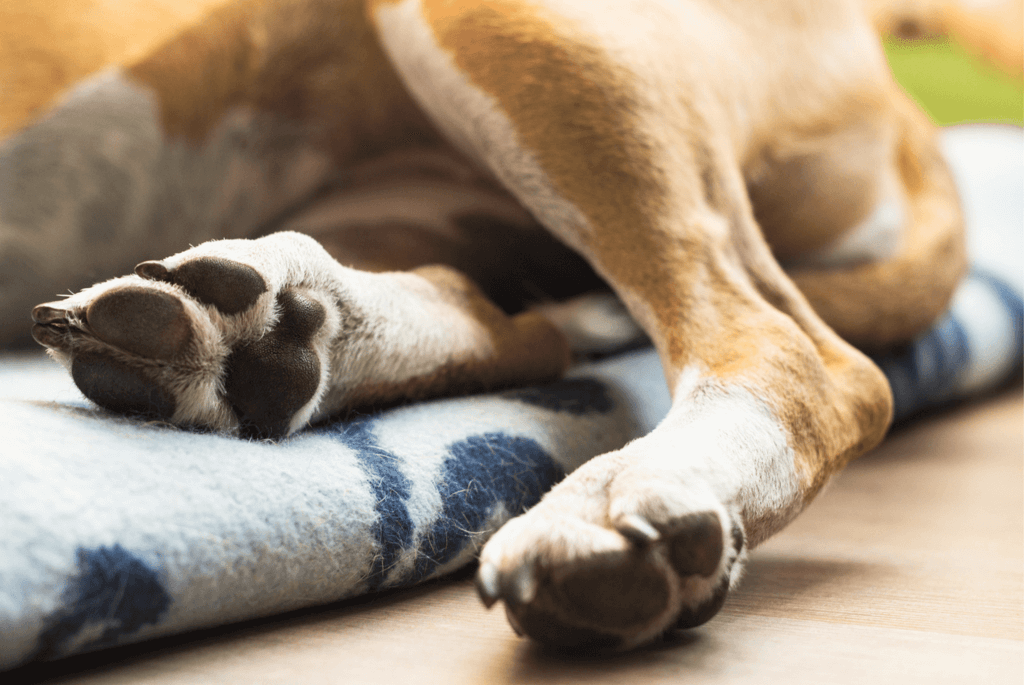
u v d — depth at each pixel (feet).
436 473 1.35
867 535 1.57
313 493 1.25
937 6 5.32
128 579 1.13
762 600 1.30
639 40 1.53
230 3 1.82
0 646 1.09
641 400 1.67
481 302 1.61
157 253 1.95
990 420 2.93
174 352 1.20
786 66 1.92
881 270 2.24
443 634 1.22
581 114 1.49
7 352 1.98
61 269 1.89
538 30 1.51
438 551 1.33
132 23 1.81
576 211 1.50
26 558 1.10
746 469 1.24
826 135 2.01
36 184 1.82
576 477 1.20
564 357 1.71
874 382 1.45
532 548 1.11
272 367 1.24
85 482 1.15
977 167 4.48
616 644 1.15
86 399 1.26
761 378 1.34
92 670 1.15
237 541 1.19
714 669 1.14
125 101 1.81
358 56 1.87
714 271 1.47
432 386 1.49
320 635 1.22
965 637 1.20
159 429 1.23
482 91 1.54
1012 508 1.72
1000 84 5.27
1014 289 3.48
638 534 1.11
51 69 1.80
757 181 1.92
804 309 1.53
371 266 1.81
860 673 1.13
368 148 1.97
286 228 2.04
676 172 1.49
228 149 1.90
